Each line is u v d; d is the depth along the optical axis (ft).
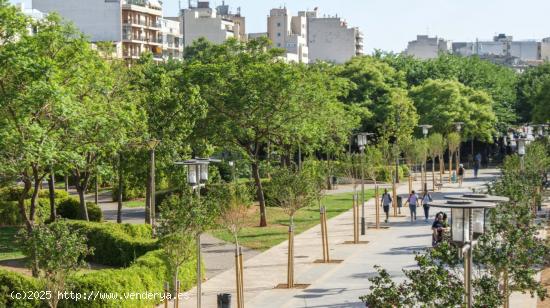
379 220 202.08
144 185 195.83
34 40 125.80
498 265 82.94
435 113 359.25
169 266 113.80
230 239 169.99
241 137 192.24
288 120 190.80
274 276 130.21
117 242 136.98
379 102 362.94
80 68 133.90
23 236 96.32
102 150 148.36
